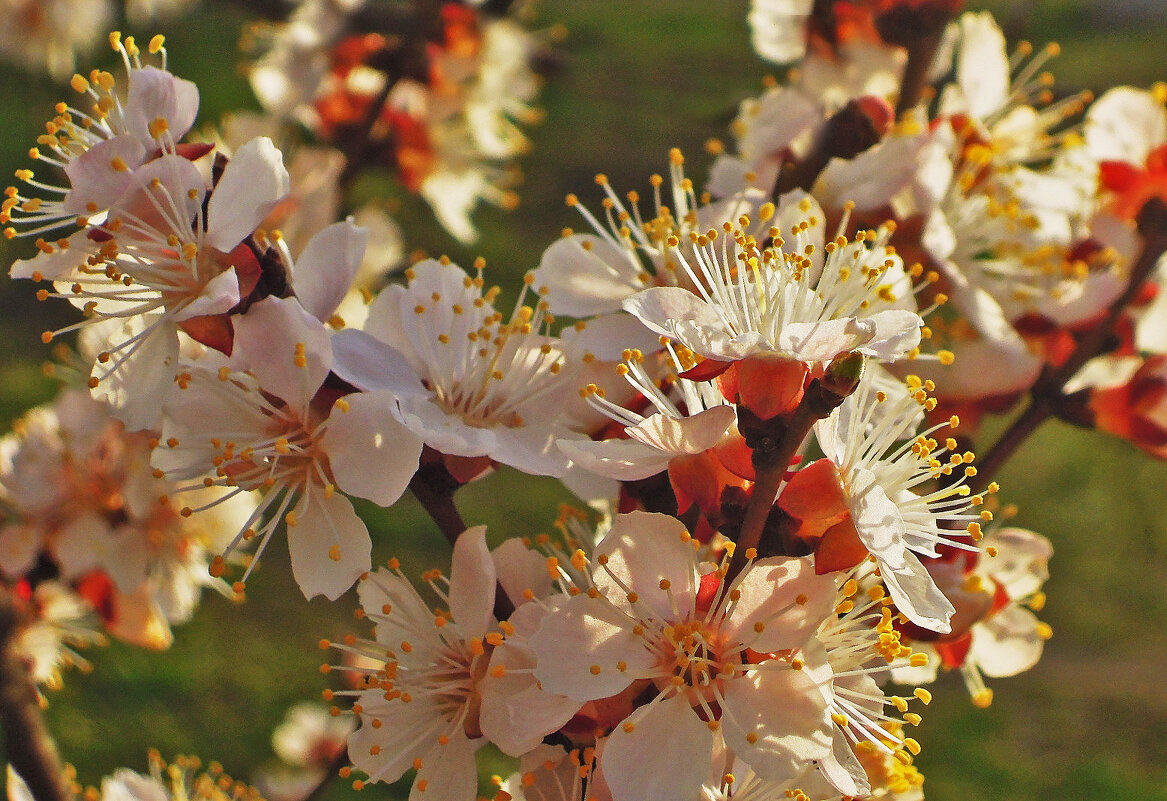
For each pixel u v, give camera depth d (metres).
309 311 0.31
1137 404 0.36
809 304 0.31
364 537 0.31
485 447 0.31
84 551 0.38
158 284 0.31
